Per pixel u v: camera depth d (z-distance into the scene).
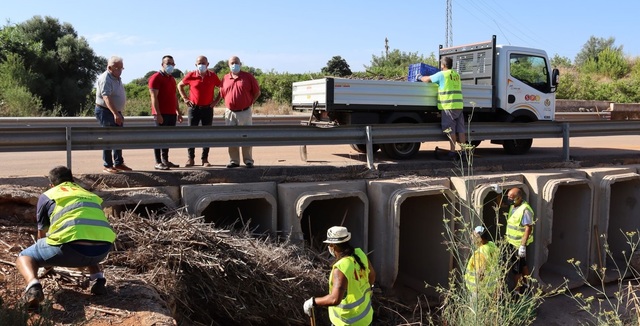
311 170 9.38
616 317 6.62
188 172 8.48
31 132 7.29
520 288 9.12
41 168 9.95
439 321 8.01
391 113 11.05
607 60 44.81
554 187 10.16
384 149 11.33
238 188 8.23
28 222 6.70
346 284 5.77
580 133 11.92
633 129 12.58
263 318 7.10
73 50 30.83
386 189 8.97
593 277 11.12
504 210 10.50
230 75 9.40
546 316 9.27
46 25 31.64
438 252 9.84
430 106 11.16
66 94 29.12
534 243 10.21
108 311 5.17
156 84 8.93
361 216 8.91
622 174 11.48
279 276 7.08
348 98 10.46
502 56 12.04
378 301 8.66
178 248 6.58
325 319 7.41
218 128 8.45
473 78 12.55
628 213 12.39
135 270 6.26
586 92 36.97
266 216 8.38
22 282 5.51
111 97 7.96
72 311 5.12
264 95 30.05
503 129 11.09
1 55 28.12
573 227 11.36
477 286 6.14
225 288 6.73
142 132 7.95
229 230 7.30
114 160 8.26
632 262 11.32
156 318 5.13
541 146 15.09
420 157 11.75
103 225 5.29
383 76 13.16
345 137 9.50
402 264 10.77
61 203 5.18
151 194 7.63
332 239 5.91
